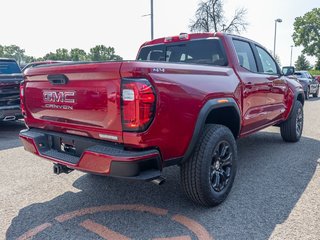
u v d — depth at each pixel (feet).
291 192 11.91
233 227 9.37
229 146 11.14
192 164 9.94
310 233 8.95
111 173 8.25
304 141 20.72
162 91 8.37
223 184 10.99
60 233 9.22
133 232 9.21
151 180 8.53
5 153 18.04
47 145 10.82
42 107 10.65
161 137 8.50
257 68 15.16
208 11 80.28
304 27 215.92
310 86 59.31
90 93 8.75
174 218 10.03
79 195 11.99
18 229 9.46
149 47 15.88
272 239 8.68
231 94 11.42
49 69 9.83
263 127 15.96
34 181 13.47
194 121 9.48
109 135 8.55
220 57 12.96
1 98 22.26
